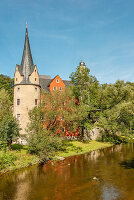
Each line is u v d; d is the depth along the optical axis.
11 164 21.34
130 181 16.73
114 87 44.31
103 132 45.44
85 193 14.21
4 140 25.50
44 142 24.66
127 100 45.19
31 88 39.84
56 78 49.19
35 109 27.58
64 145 34.69
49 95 30.52
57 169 20.80
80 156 28.44
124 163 23.48
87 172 19.59
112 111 43.62
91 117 47.12
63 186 15.64
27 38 43.12
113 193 14.16
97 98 44.34
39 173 19.30
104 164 23.05
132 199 13.11
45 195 13.92
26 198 13.45
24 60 41.84
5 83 61.12
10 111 29.77
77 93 44.41
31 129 25.84
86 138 45.91
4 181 16.94
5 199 13.31
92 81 43.84
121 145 40.84
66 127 35.09
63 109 31.50
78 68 44.38
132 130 63.66
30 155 25.08
